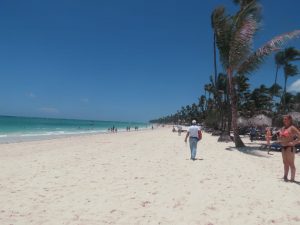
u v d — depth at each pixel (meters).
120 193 7.23
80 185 8.08
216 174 9.62
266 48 18.19
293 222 5.26
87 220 5.37
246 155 15.22
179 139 34.00
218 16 20.39
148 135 47.53
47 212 5.81
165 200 6.62
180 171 10.22
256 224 5.17
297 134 8.25
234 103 20.09
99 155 15.33
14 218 5.47
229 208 6.03
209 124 59.97
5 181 8.55
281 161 13.06
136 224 5.18
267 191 7.34
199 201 6.53
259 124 40.56
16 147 21.61
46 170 10.45
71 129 78.94
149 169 10.66
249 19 18.69
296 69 46.94
